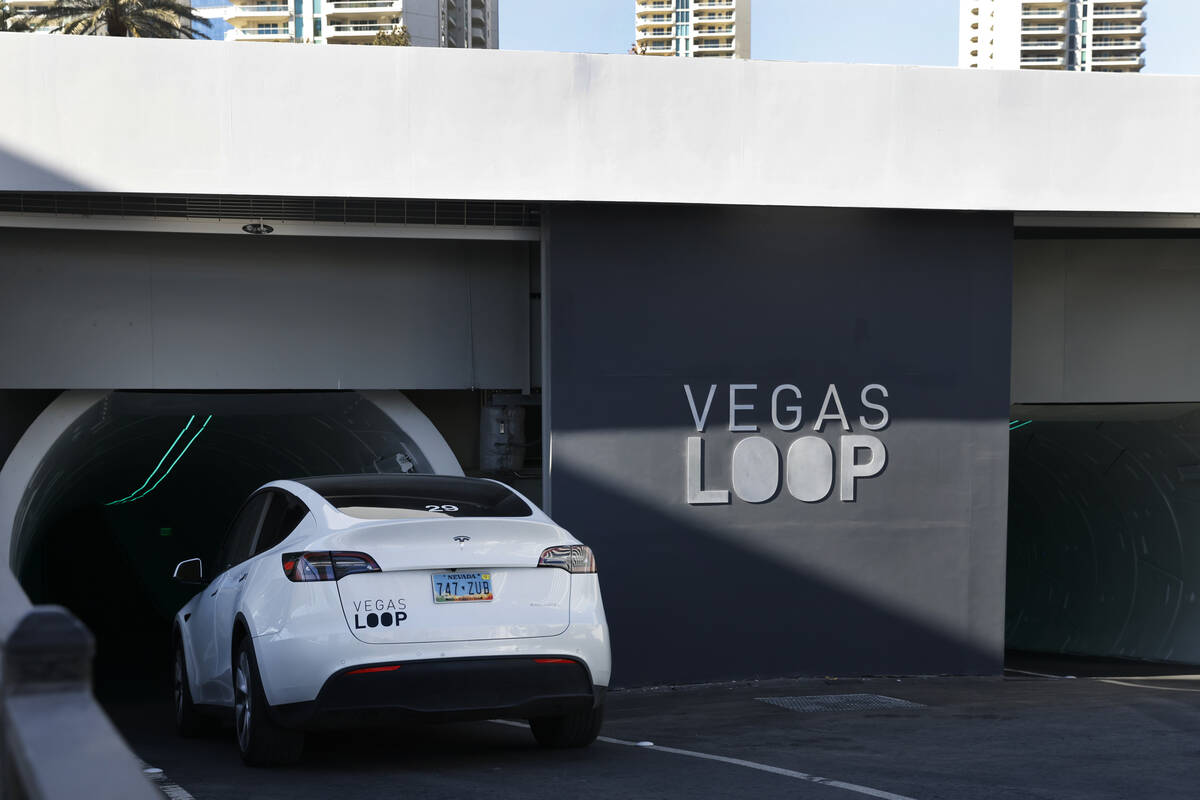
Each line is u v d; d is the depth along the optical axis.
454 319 11.51
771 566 10.65
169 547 28.55
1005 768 5.79
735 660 10.56
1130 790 5.16
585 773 5.65
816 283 10.73
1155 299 12.88
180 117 9.45
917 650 10.90
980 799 4.94
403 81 9.72
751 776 5.55
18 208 9.90
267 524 6.66
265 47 9.53
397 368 11.41
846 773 5.64
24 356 10.70
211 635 6.91
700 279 10.51
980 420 11.00
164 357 10.95
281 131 9.57
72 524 28.31
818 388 10.73
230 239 11.06
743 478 10.59
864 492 10.81
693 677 10.47
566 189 9.93
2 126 9.20
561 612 5.84
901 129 10.38
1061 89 10.58
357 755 6.41
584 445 10.28
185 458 19.86
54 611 1.99
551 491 10.23
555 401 10.23
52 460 11.77
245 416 13.90
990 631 11.00
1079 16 170.38
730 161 10.14
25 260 10.69
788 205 10.33
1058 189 10.59
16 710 1.86
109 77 9.34
